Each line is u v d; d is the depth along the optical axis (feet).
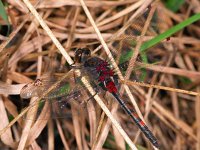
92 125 0.63
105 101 0.63
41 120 0.61
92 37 0.68
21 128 0.64
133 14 0.67
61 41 0.69
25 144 0.60
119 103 0.62
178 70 0.70
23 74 0.66
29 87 0.58
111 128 0.68
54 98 0.59
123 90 0.63
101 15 0.70
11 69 0.65
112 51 0.63
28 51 0.66
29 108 0.58
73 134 0.68
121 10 0.70
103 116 0.61
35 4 0.65
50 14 0.69
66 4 0.67
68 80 0.60
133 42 0.63
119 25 0.70
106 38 0.68
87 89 0.60
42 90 0.58
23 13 0.67
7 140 0.61
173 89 0.60
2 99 0.63
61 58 0.66
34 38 0.66
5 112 0.62
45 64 0.67
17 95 0.64
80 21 0.70
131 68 0.63
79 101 0.60
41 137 0.68
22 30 0.67
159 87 0.60
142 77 0.63
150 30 0.65
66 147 0.65
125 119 0.70
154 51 0.67
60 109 0.59
